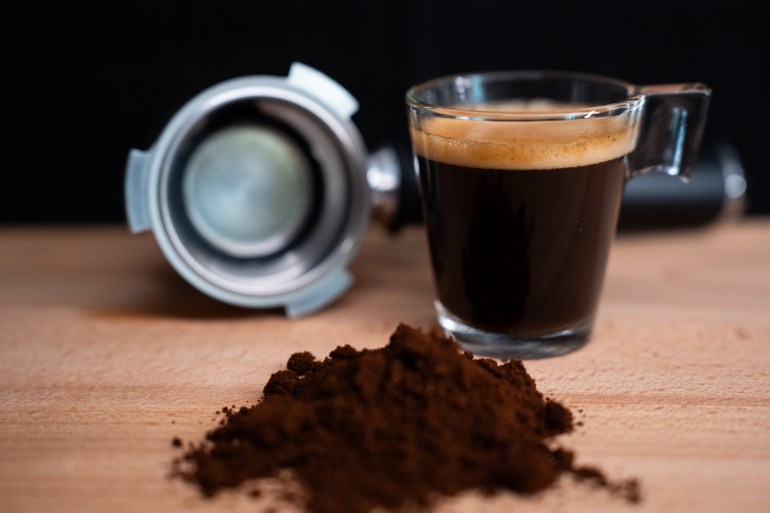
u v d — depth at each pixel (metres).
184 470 0.28
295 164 0.36
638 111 0.32
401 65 0.45
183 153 0.35
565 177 0.30
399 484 0.27
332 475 0.27
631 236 0.42
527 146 0.30
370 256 0.41
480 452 0.28
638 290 0.37
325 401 0.29
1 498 0.27
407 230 0.43
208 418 0.30
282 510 0.26
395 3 0.44
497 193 0.31
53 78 0.45
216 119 0.35
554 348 0.33
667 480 0.27
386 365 0.29
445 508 0.26
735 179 0.41
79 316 0.36
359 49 0.45
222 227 0.36
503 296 0.32
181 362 0.33
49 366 0.33
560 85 0.35
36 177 0.46
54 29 0.44
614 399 0.31
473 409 0.28
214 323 0.36
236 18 0.44
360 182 0.36
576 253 0.32
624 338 0.34
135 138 0.46
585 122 0.30
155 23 0.44
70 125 0.45
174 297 0.38
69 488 0.27
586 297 0.33
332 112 0.35
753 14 0.44
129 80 0.45
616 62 0.45
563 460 0.28
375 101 0.46
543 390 0.31
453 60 0.45
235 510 0.26
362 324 0.35
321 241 0.36
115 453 0.29
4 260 0.41
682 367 0.32
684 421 0.30
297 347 0.34
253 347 0.34
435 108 0.31
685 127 0.33
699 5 0.44
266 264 0.36
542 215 0.31
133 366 0.33
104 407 0.31
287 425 0.28
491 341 0.33
